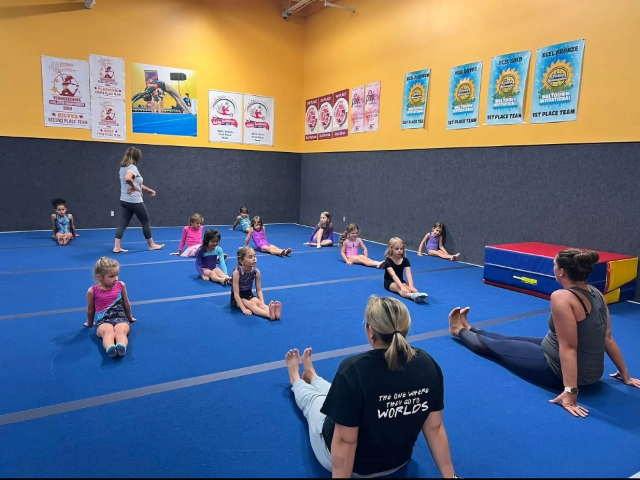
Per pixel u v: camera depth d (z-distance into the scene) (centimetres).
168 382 303
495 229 730
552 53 632
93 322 401
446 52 797
